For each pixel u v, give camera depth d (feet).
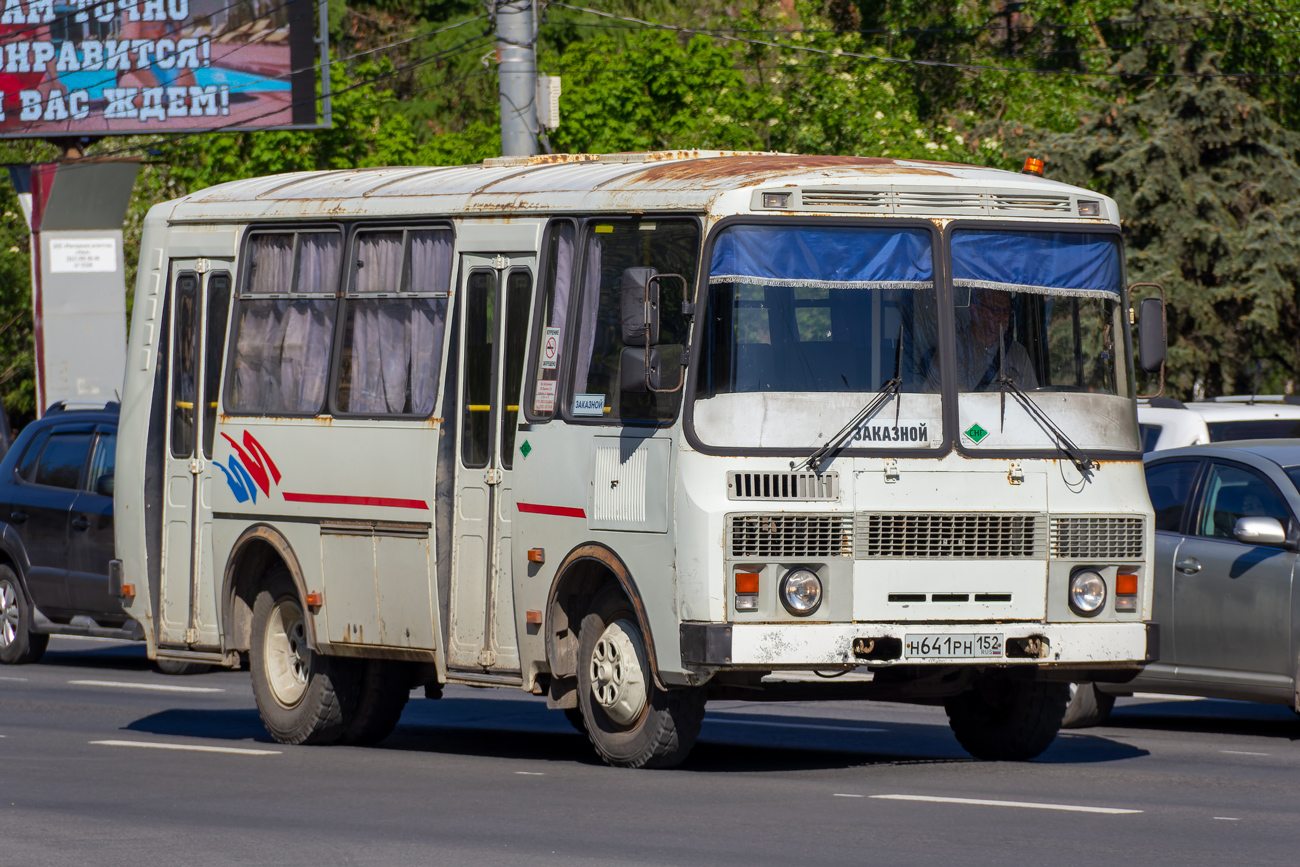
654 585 112.37
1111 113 338.95
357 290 135.85
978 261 116.26
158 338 150.20
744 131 371.56
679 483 110.42
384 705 139.23
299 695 139.85
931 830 93.81
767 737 144.36
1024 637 114.01
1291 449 145.79
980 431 114.21
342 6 509.76
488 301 126.62
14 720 156.76
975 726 127.95
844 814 99.14
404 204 133.28
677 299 113.29
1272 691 138.82
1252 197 331.16
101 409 219.20
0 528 213.05
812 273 113.09
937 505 112.57
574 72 397.19
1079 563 115.75
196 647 146.61
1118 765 122.83
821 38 403.34
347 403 135.33
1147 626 117.29
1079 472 116.26
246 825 98.68
